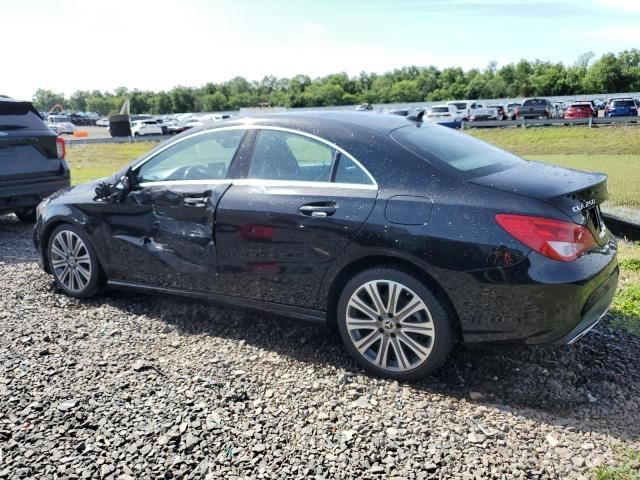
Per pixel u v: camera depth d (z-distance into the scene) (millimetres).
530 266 2943
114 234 4504
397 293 3305
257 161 3893
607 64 77750
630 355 3582
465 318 3131
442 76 101125
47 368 3537
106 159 22984
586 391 3205
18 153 7105
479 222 3043
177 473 2553
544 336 3029
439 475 2525
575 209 3053
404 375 3346
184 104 113625
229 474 2543
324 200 3490
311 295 3633
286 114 4004
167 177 4301
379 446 2734
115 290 5031
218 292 4055
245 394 3223
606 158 18203
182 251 4141
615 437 2785
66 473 2553
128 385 3322
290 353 3762
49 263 5078
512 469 2559
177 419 2963
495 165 3557
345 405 3113
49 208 4902
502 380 3342
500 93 87562
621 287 4684
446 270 3094
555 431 2846
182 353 3770
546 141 25203
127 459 2646
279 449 2719
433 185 3230
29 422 2939
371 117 3930
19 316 4430
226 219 3861
